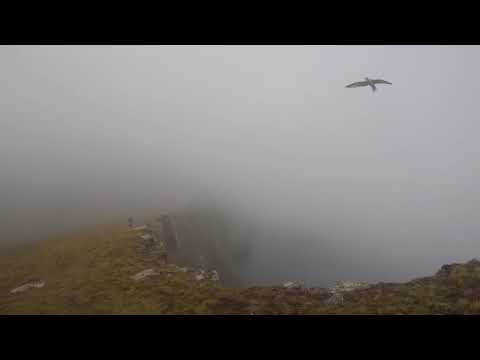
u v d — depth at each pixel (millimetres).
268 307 17625
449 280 18234
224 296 18859
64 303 19000
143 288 20156
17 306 19031
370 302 17344
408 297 17266
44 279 23516
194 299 18703
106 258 25656
